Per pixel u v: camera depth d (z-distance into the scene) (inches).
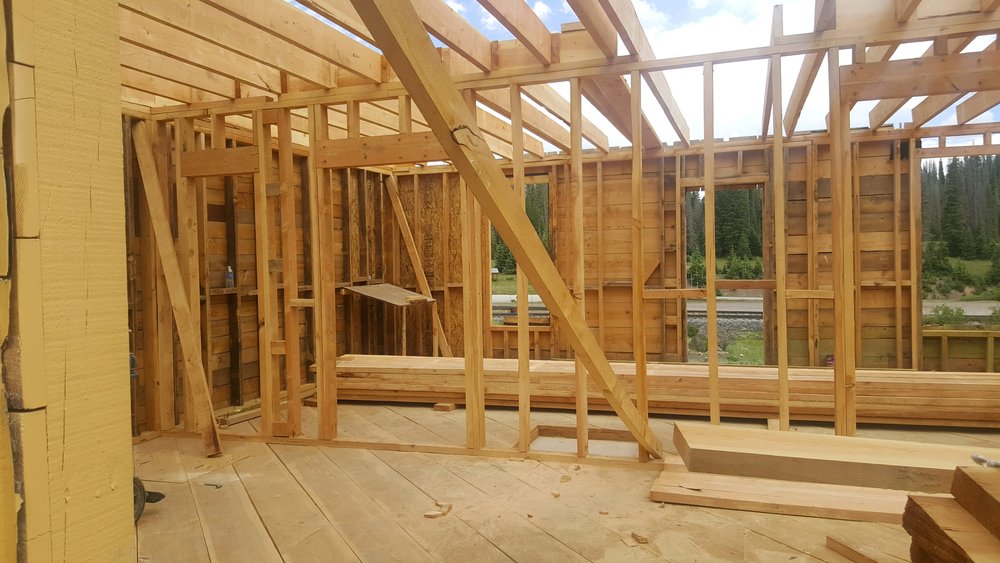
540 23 151.1
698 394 197.5
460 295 335.0
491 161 57.1
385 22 41.9
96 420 30.8
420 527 121.6
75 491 29.7
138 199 197.5
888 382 186.5
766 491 129.6
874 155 271.4
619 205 304.2
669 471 145.3
